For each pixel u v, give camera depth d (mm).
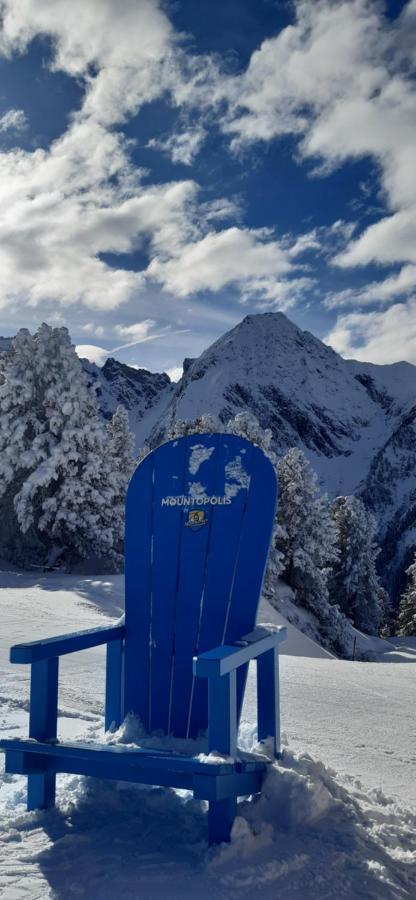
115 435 38094
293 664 9586
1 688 5574
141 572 3182
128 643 3119
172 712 2943
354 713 5863
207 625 2990
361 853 2213
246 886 1950
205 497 3176
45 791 2500
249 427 34781
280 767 2469
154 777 2213
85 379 28250
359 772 3945
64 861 2100
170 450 3324
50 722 2486
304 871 2055
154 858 2109
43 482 26234
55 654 2510
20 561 27234
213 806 2186
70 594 18703
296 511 37281
